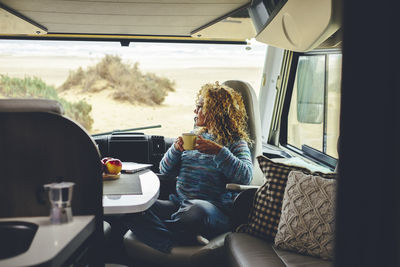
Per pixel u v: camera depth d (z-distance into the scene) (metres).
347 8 0.65
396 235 0.61
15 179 1.49
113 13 3.02
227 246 2.15
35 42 3.60
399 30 0.60
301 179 2.07
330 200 1.94
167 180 2.82
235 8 2.99
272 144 4.05
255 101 2.87
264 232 2.17
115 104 4.05
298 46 2.39
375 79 0.62
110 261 2.85
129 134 3.43
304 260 1.87
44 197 1.49
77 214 1.53
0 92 3.75
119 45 3.68
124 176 2.36
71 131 1.49
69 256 1.23
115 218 2.65
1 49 3.62
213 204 2.46
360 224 0.64
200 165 2.57
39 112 1.48
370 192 0.63
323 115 3.01
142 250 2.30
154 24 3.33
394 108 0.60
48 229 1.33
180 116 4.07
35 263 1.06
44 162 1.49
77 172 1.51
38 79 3.82
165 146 3.34
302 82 3.50
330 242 1.87
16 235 1.41
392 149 0.61
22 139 1.48
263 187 2.27
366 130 0.63
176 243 2.27
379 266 0.62
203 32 3.44
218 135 2.62
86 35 3.59
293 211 1.99
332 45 2.36
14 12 2.91
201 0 2.77
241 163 2.47
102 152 3.30
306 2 2.00
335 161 2.72
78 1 2.73
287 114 3.88
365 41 0.63
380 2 0.61
